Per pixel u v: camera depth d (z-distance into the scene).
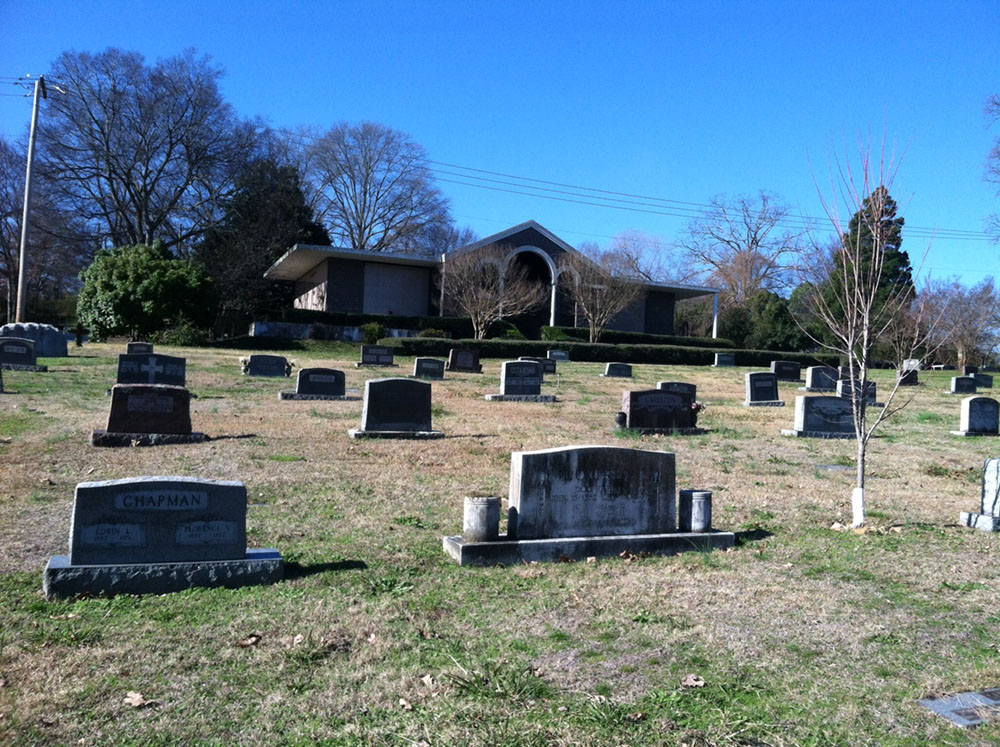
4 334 29.39
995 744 4.31
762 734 4.37
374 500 10.09
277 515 9.15
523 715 4.49
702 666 5.26
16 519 8.55
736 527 9.34
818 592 6.91
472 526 7.55
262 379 25.86
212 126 48.72
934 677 5.16
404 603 6.28
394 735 4.23
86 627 5.54
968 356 43.09
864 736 4.38
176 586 6.34
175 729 4.24
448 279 49.78
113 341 41.19
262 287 55.62
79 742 4.10
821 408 18.66
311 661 5.14
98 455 12.40
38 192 46.50
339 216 70.75
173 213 51.78
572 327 54.34
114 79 45.69
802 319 56.53
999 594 6.97
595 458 8.02
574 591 6.72
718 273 70.94
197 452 12.94
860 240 9.31
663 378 34.03
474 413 20.23
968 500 11.59
